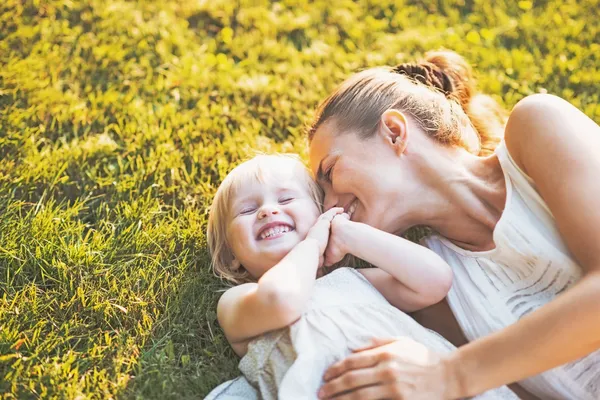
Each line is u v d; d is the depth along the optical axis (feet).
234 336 7.04
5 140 9.18
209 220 8.10
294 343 6.60
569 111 6.81
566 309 6.07
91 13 11.14
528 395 7.02
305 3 12.04
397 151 7.43
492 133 8.39
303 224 7.54
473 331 7.16
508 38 11.51
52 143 9.46
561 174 6.51
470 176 7.34
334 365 6.49
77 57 10.50
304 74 10.77
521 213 6.90
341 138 7.61
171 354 7.25
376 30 11.73
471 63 11.02
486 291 7.13
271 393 6.66
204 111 10.06
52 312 7.55
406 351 6.38
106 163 9.28
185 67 10.64
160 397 6.82
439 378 6.23
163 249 8.27
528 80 10.71
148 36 11.03
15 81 9.92
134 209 8.61
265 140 9.76
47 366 6.95
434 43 11.35
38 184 8.86
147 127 9.70
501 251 7.00
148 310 7.70
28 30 10.66
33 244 8.07
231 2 11.89
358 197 7.51
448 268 7.13
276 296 6.56
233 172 7.92
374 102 7.64
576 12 11.78
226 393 6.84
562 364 6.19
